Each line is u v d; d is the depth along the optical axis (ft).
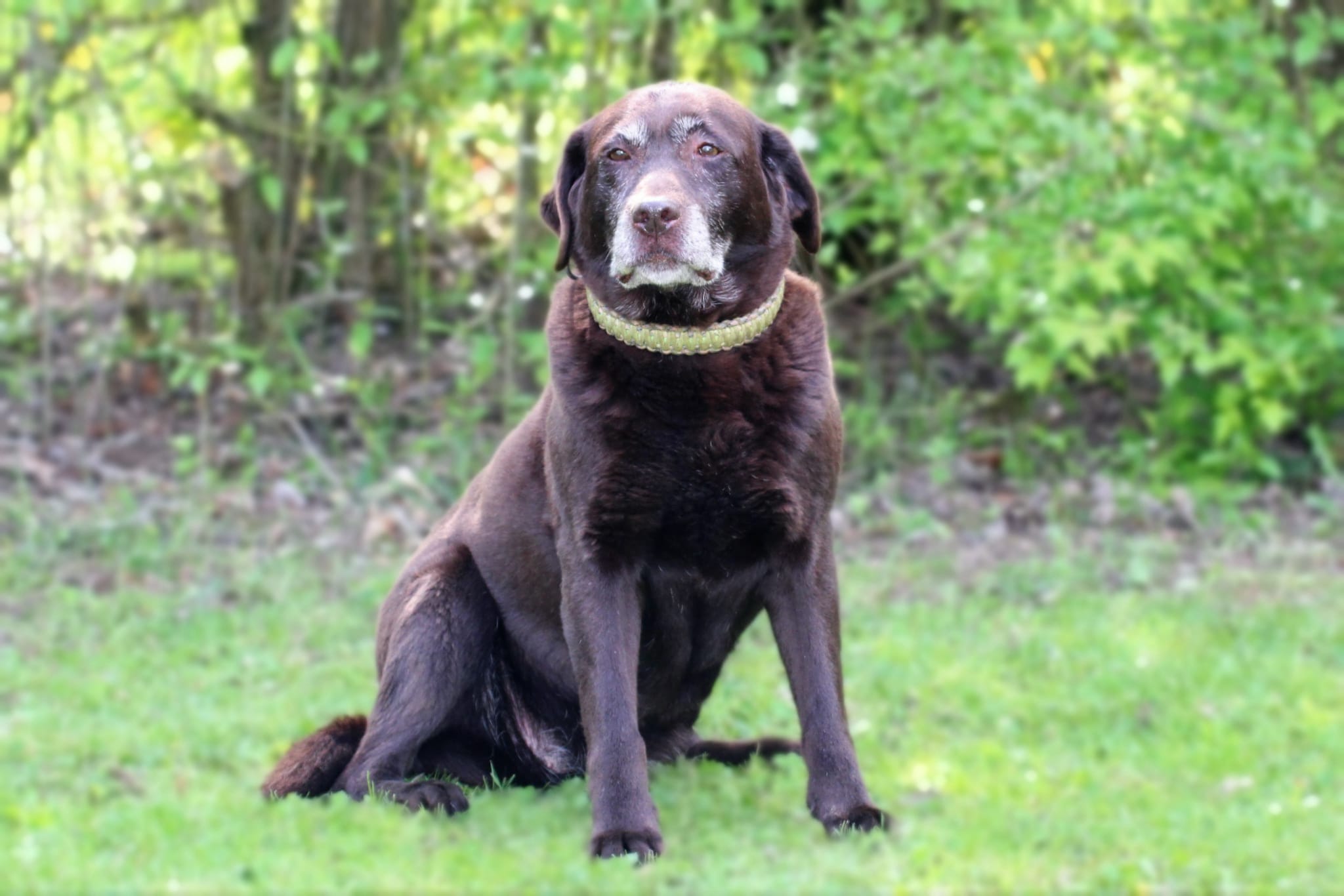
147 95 29.96
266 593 25.02
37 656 22.27
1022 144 27.35
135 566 25.93
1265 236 29.91
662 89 15.10
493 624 16.55
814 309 15.46
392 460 29.91
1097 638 22.91
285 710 20.21
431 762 16.72
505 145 28.60
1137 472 29.53
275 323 30.66
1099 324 27.84
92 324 30.45
